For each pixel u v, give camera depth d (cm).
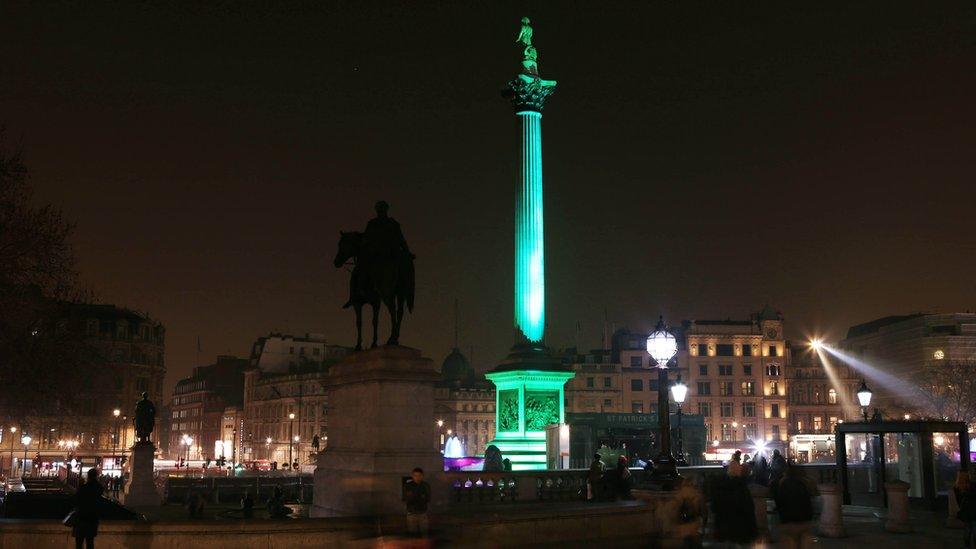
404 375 2398
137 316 14238
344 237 2677
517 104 5112
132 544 1978
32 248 4322
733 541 1786
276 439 17012
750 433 14362
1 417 5922
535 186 5019
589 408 14238
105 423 12150
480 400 15738
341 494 2447
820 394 15125
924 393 13312
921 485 3394
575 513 2230
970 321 14662
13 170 4403
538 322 4922
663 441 2608
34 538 2086
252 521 1966
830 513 2648
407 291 2556
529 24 5222
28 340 4719
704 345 14538
